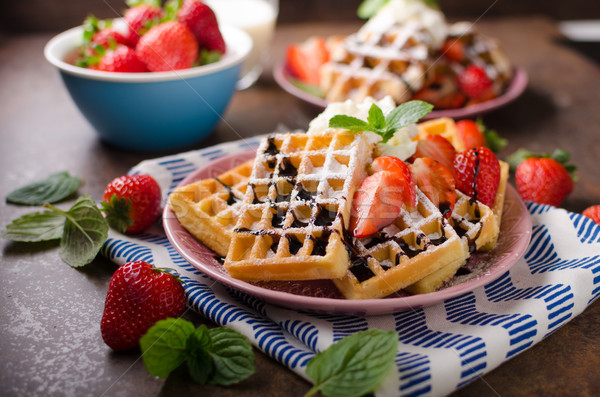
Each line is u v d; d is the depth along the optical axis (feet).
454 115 2.30
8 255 1.88
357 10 3.68
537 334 1.63
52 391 1.57
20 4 3.31
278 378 1.60
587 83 2.71
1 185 2.15
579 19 3.92
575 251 1.81
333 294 1.70
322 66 2.59
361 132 1.82
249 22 2.63
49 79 2.78
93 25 2.26
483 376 1.60
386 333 1.55
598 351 1.64
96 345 1.66
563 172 2.00
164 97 2.16
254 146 2.19
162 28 2.18
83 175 2.19
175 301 1.67
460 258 1.69
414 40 2.41
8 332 1.68
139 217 1.90
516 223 1.82
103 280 1.81
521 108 2.53
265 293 1.61
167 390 1.57
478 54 2.47
